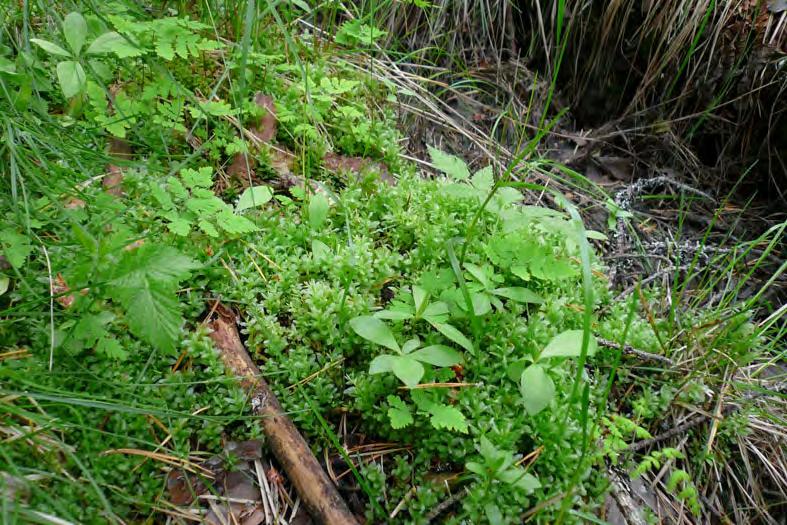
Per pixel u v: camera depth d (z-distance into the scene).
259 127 2.84
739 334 2.53
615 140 4.22
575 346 1.86
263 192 2.35
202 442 1.91
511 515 1.79
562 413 2.00
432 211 2.59
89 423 1.80
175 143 2.64
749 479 2.34
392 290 2.38
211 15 2.92
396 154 3.04
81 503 1.66
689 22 3.86
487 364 2.15
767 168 3.86
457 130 3.86
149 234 2.20
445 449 1.93
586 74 4.41
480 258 2.41
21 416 1.71
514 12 4.59
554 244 2.65
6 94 2.07
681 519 2.16
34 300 1.88
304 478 1.85
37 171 2.09
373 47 3.93
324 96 2.93
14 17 2.56
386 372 2.06
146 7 2.99
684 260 3.26
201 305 2.14
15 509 1.44
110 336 1.89
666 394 2.29
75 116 2.43
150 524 1.74
